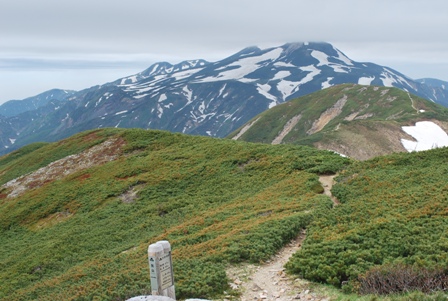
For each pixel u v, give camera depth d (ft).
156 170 173.88
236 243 70.79
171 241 88.99
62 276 86.63
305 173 134.51
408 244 58.13
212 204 129.29
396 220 70.79
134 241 110.22
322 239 68.74
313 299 49.11
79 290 63.00
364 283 48.03
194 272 59.31
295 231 78.38
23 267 112.16
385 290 45.91
